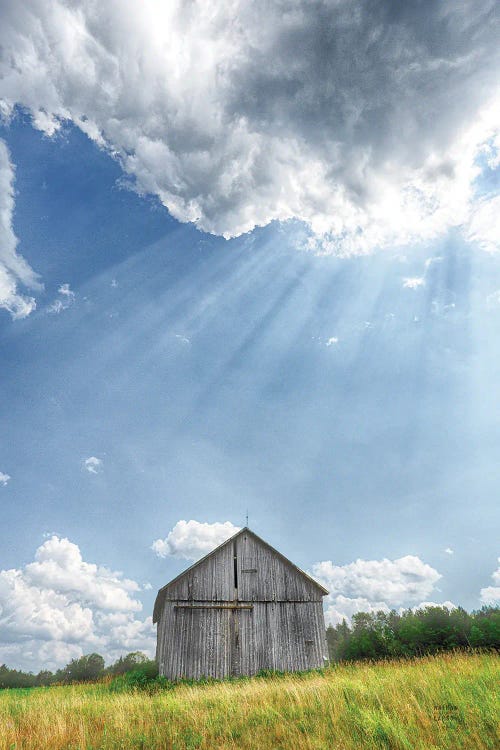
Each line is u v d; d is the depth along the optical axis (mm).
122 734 8844
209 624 23781
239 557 25766
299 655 23812
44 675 61000
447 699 9047
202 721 9633
